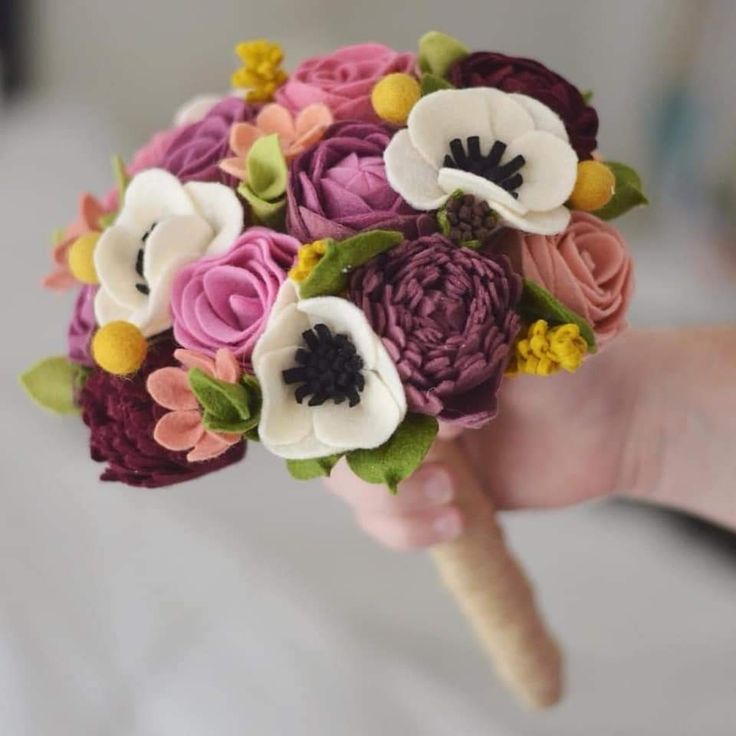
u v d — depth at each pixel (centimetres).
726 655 128
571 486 92
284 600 121
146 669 111
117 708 107
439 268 59
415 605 131
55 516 124
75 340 70
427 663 122
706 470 92
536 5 201
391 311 58
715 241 189
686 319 177
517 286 60
